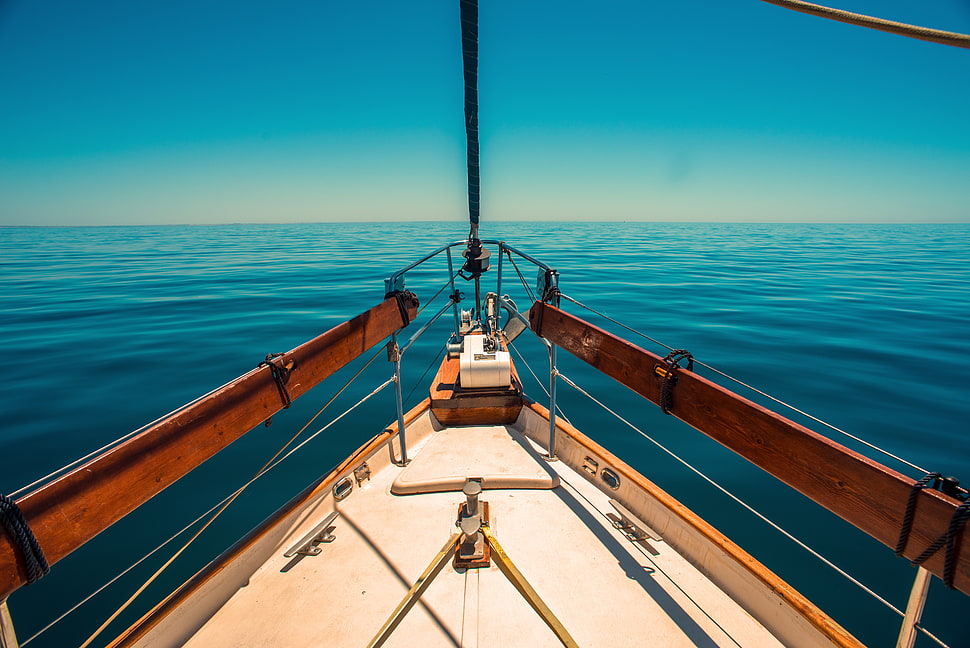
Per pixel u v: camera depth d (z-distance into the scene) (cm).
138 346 1044
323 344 262
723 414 204
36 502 135
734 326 1187
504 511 326
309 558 282
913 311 1403
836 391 770
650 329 1149
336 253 3544
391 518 321
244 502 494
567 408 719
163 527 456
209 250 4072
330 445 607
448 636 228
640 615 241
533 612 243
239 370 884
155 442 171
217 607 246
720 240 5300
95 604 368
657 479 532
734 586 252
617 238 5475
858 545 427
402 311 357
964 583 127
